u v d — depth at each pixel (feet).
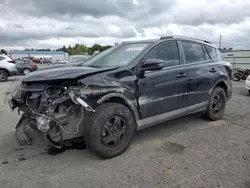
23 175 9.16
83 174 9.18
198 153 10.94
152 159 10.36
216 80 15.46
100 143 9.98
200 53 15.06
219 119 16.39
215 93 15.62
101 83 9.94
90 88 9.62
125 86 10.63
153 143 12.17
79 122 9.97
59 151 11.30
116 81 10.44
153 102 11.80
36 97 9.72
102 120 9.89
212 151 11.15
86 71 10.23
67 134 9.82
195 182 8.50
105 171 9.38
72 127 9.91
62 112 9.73
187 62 13.84
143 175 9.04
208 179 8.68
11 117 17.35
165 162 10.06
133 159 10.37
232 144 11.99
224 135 13.33
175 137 13.04
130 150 11.28
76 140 10.90
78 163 10.09
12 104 11.09
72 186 8.38
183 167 9.61
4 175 9.17
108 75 10.36
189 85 13.57
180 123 15.58
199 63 14.57
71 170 9.50
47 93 9.70
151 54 12.03
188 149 11.41
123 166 9.76
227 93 16.72
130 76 10.91
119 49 13.53
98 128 9.84
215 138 12.86
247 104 21.86
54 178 8.93
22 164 10.06
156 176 8.95
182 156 10.63
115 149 10.51
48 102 9.53
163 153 10.97
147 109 11.62
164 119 12.60
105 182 8.61
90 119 9.89
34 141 12.39
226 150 11.25
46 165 9.96
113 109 10.18
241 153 10.89
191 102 13.98
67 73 9.97
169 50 13.01
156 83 11.80
